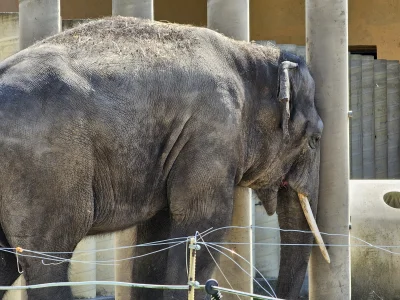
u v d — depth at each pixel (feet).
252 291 56.85
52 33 56.44
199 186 49.65
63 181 45.96
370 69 84.38
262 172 54.13
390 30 92.17
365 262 59.31
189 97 49.24
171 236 50.49
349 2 92.17
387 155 85.25
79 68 47.21
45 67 46.42
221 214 50.31
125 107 47.62
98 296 62.90
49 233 45.88
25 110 45.19
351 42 92.22
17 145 44.91
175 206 49.85
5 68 46.47
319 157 55.83
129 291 56.08
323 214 56.44
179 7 92.58
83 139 46.42
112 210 48.67
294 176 55.16
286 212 56.39
